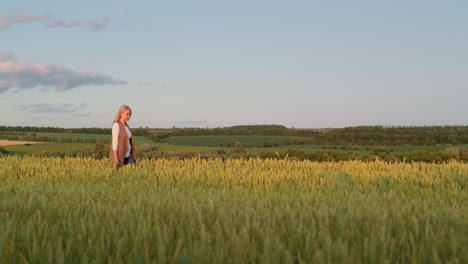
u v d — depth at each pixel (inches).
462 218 129.0
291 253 88.0
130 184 257.8
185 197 183.3
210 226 113.9
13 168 364.8
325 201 170.6
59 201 165.8
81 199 182.5
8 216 130.0
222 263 79.9
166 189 229.1
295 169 366.0
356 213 126.5
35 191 207.0
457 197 206.1
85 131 3683.6
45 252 87.7
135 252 84.7
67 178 307.0
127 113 364.8
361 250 91.0
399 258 91.7
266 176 288.2
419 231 110.7
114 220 121.0
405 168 358.0
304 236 99.3
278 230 107.0
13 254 89.0
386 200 183.3
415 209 144.3
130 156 379.6
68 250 89.4
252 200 169.3
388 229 108.0
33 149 2551.7
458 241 95.1
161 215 132.3
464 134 3385.8
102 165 400.8
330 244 84.7
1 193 207.2
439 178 286.8
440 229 110.5
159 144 3036.4
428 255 89.4
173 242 99.0
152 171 336.2
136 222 118.3
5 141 3157.0
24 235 101.6
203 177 297.6
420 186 265.3
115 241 95.0
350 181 269.0
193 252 85.5
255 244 91.8
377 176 293.1
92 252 90.5
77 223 119.3
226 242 93.8
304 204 153.9
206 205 148.7
